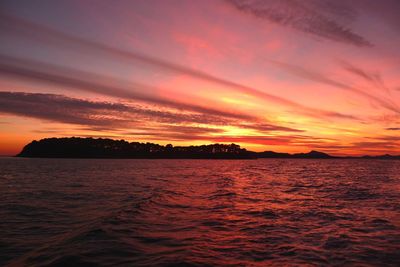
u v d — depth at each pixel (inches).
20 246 395.5
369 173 2240.4
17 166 3257.9
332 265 325.4
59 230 481.7
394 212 622.5
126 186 1195.9
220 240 415.2
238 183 1332.4
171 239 416.5
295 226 498.3
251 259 341.4
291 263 329.7
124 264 318.3
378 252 366.9
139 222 521.0
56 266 313.4
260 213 609.9
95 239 408.8
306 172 2357.3
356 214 600.4
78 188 1120.2
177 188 1107.3
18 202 774.5
